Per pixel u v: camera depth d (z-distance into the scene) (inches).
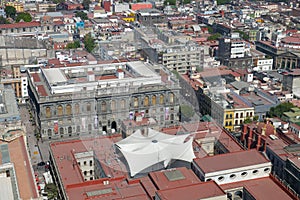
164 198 5664.4
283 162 7042.3
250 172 6599.4
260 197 6151.6
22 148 7618.1
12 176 6565.0
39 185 7810.0
